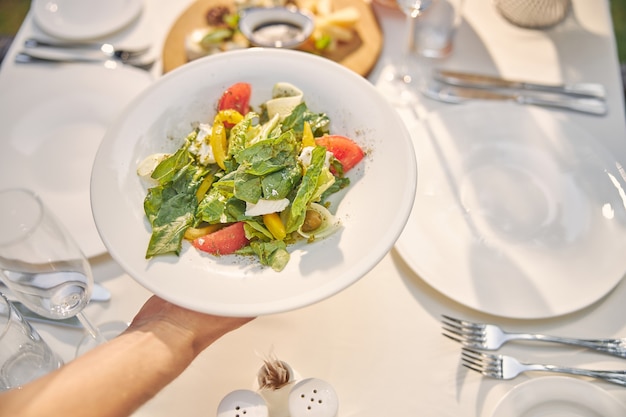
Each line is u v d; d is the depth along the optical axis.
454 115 1.15
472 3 1.43
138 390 0.74
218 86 0.96
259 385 0.81
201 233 0.82
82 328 0.95
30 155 1.18
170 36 1.33
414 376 0.88
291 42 1.23
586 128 1.19
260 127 0.89
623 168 1.09
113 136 0.88
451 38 1.35
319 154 0.80
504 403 0.81
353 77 0.93
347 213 0.84
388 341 0.92
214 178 0.88
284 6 1.35
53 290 0.84
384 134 0.88
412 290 0.97
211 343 0.83
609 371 0.86
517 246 0.98
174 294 0.73
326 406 0.75
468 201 1.04
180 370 0.78
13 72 1.29
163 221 0.82
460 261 0.96
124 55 1.32
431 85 1.27
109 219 0.81
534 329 0.92
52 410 0.69
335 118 0.94
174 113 0.93
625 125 1.19
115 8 1.39
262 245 0.79
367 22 1.35
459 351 0.90
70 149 1.18
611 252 0.95
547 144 1.11
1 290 0.98
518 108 1.16
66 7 1.40
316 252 0.79
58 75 1.27
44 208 0.82
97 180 0.83
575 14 1.40
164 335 0.78
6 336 0.81
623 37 2.54
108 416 0.71
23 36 1.38
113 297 0.99
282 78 0.96
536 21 1.35
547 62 1.31
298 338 0.93
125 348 0.76
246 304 0.72
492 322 0.93
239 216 0.82
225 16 1.35
